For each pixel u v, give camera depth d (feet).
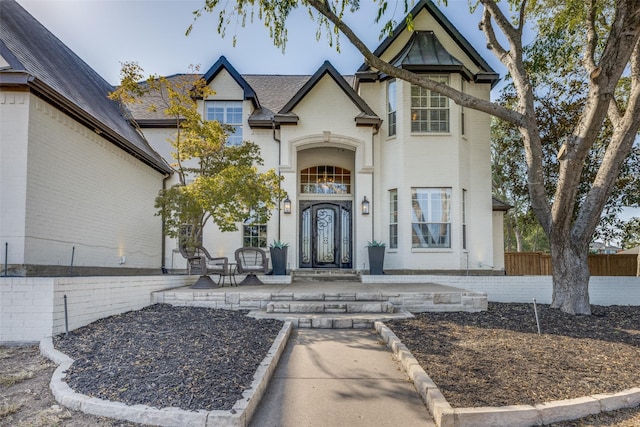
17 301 17.42
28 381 13.29
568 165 24.75
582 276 26.30
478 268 41.22
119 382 12.51
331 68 41.93
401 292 26.20
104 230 32.50
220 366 14.07
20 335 17.30
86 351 15.52
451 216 40.37
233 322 21.18
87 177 30.04
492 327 21.16
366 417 11.71
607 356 16.39
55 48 34.96
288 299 25.55
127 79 33.40
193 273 34.24
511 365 15.03
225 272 32.50
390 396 13.11
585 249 26.61
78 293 19.04
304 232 44.93
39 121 24.77
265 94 49.80
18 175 23.52
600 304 32.07
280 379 14.48
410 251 39.75
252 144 36.32
